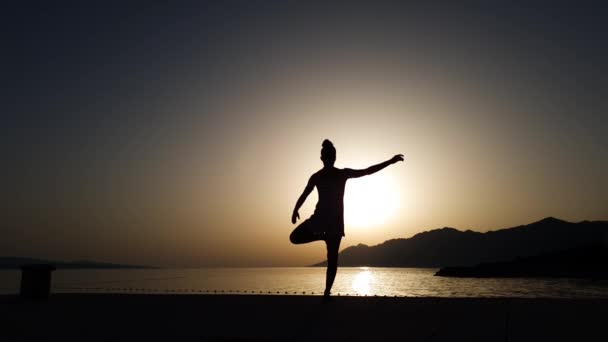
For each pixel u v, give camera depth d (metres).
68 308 6.49
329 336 4.59
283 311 6.04
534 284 149.75
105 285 190.25
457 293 109.38
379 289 147.50
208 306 6.55
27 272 7.30
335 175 6.78
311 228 6.62
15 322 5.45
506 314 5.58
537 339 4.26
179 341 4.45
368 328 4.92
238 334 4.75
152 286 194.00
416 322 5.19
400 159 6.86
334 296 7.25
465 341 4.22
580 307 6.00
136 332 4.88
